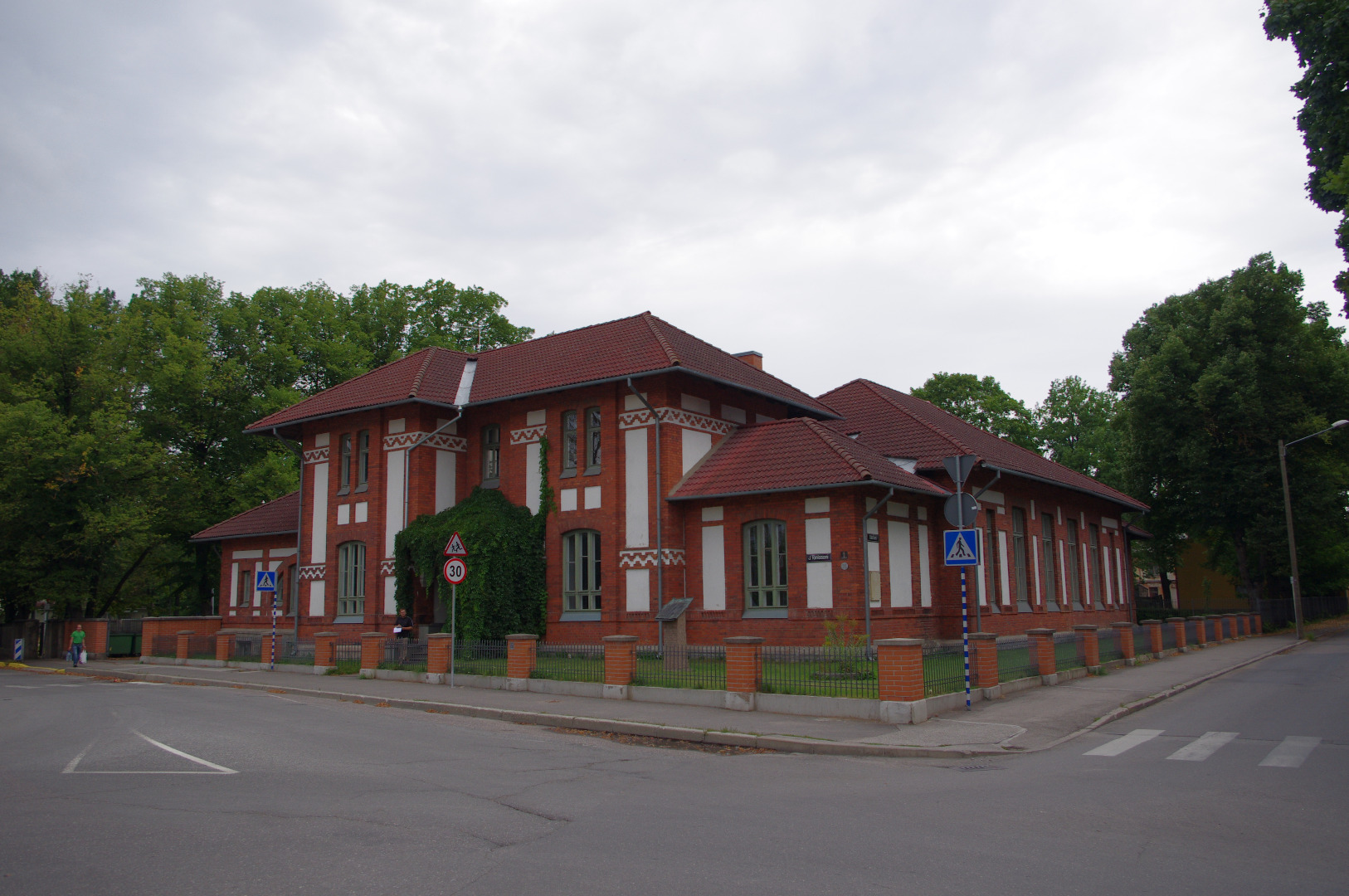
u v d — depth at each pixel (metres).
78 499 37.28
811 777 10.42
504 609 25.44
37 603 39.28
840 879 6.29
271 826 7.76
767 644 22.98
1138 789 9.52
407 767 10.88
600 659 18.36
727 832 7.63
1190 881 6.26
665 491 24.58
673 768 11.02
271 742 12.98
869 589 22.59
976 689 16.52
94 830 7.65
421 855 6.84
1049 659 19.41
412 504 27.61
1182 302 46.78
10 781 10.09
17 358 39.09
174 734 13.71
